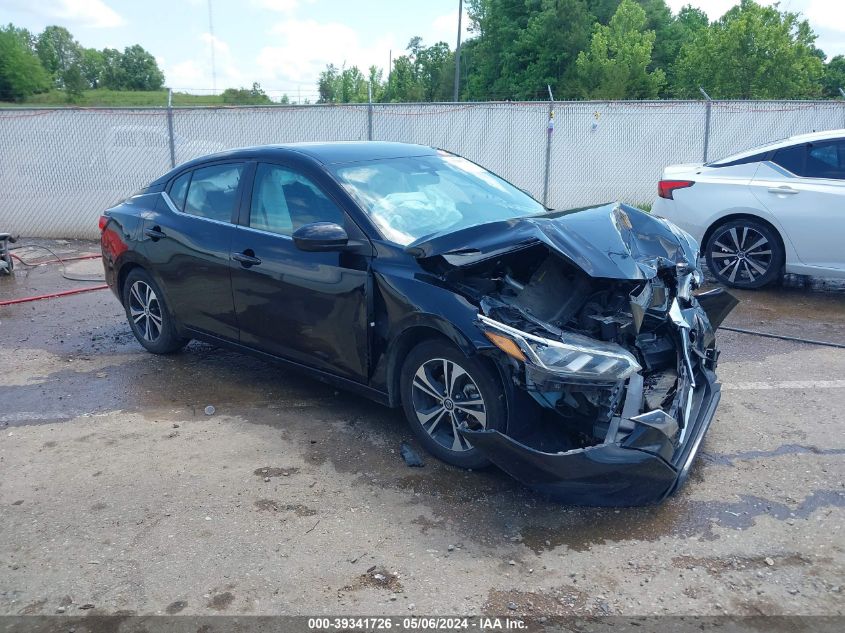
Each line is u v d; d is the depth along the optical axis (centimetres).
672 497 374
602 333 370
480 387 374
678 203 828
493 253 366
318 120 1224
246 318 496
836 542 335
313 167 462
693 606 295
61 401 516
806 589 304
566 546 335
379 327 420
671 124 1278
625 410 352
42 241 1197
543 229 372
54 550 338
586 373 336
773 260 778
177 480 399
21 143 1179
